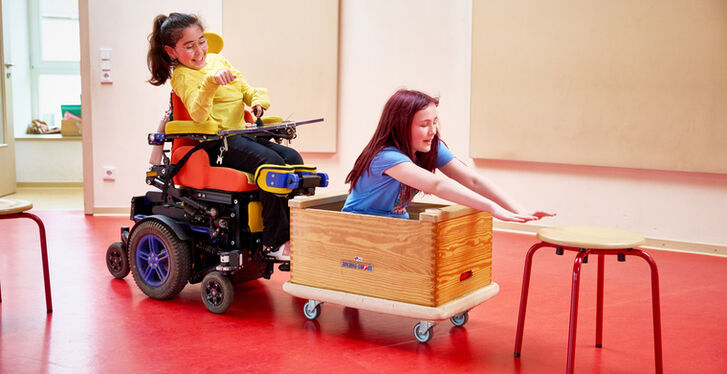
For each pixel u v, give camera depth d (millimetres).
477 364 2287
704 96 4086
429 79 5156
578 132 4539
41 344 2445
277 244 2840
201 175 2895
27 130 7637
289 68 5398
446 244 2354
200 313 2850
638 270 3746
